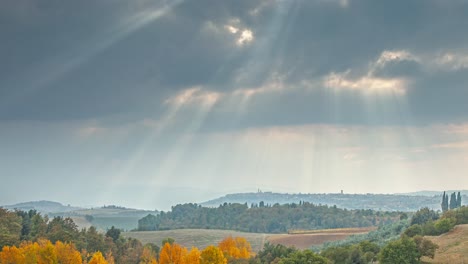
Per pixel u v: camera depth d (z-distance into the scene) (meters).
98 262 150.38
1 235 182.00
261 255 172.00
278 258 153.25
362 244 160.88
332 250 153.88
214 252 147.00
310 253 140.12
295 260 137.75
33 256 152.62
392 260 133.75
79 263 162.38
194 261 149.88
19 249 155.62
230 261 168.50
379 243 181.75
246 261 166.00
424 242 134.62
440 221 170.50
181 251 163.88
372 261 147.25
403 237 141.38
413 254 132.50
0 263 151.00
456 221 175.25
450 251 142.12
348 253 148.62
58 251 160.75
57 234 195.62
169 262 162.38
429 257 138.75
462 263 128.62
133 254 199.88
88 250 192.50
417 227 175.75
